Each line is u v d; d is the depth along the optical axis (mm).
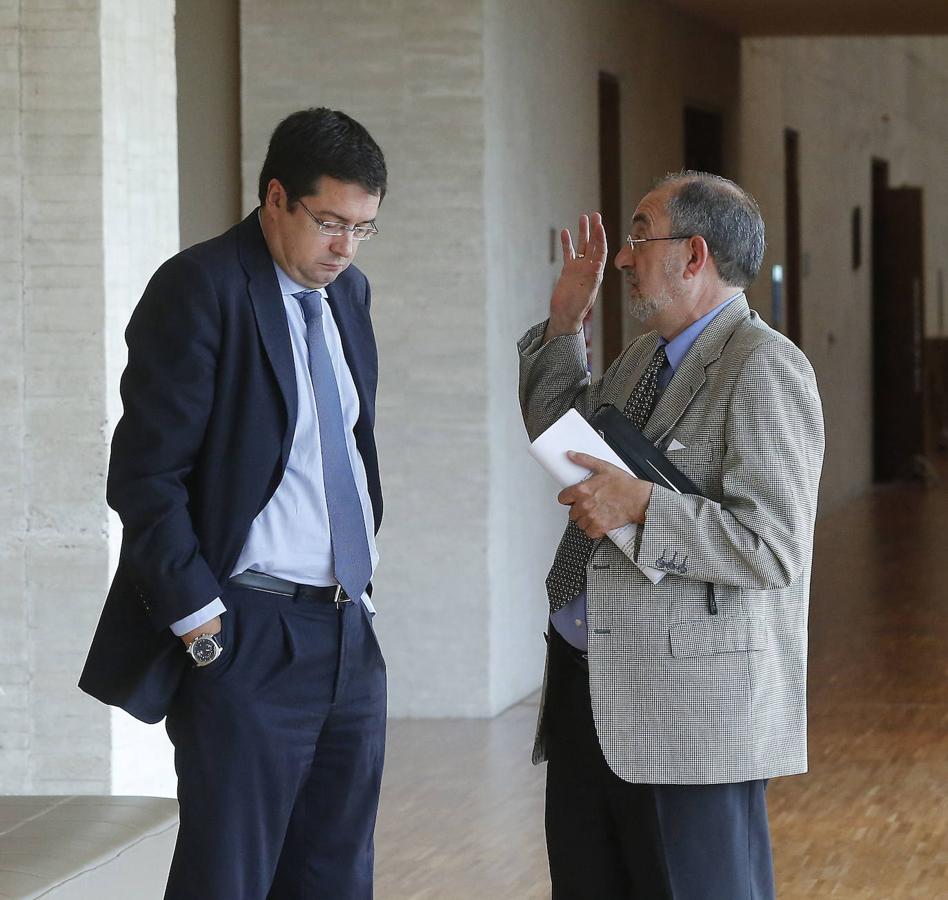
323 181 6441
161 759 10812
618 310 19734
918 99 42312
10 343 10172
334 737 7062
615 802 6863
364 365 7164
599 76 19078
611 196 19531
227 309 6543
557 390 7691
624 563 6668
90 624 10234
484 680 15234
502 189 15352
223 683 6629
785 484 6449
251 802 6688
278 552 6691
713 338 6797
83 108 10055
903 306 36750
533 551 16406
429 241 14969
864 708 15305
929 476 36656
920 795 12289
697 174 6969
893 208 37000
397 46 14898
